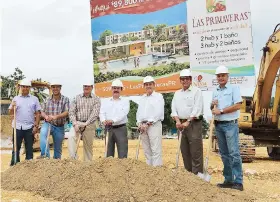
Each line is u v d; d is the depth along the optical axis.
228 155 8.24
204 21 13.05
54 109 9.91
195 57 13.20
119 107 9.18
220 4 12.78
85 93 9.55
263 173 10.77
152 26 14.01
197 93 8.38
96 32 14.99
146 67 14.16
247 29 12.49
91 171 7.48
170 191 6.90
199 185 7.23
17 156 10.02
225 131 8.04
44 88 17.22
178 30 13.55
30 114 10.12
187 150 8.61
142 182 7.05
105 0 14.80
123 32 14.55
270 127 15.31
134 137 29.92
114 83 9.26
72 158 8.79
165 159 14.20
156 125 8.94
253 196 7.56
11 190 7.88
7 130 18.89
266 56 14.73
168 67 13.77
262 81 14.97
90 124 9.49
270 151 16.31
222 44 12.81
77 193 7.14
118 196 6.87
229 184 8.33
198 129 8.38
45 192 7.48
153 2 13.96
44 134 9.69
